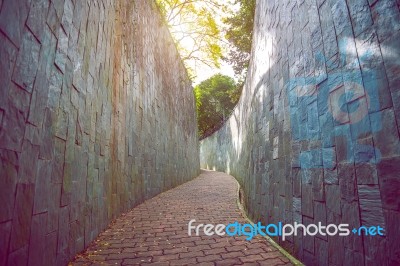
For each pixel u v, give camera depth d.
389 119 2.02
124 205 6.40
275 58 5.29
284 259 3.54
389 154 2.01
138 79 7.95
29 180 2.22
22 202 2.11
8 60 1.82
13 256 1.97
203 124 39.03
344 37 2.66
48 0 2.51
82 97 3.71
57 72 2.80
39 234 2.44
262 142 6.14
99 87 4.60
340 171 2.69
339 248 2.66
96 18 4.37
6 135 1.83
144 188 8.34
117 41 5.98
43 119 2.49
